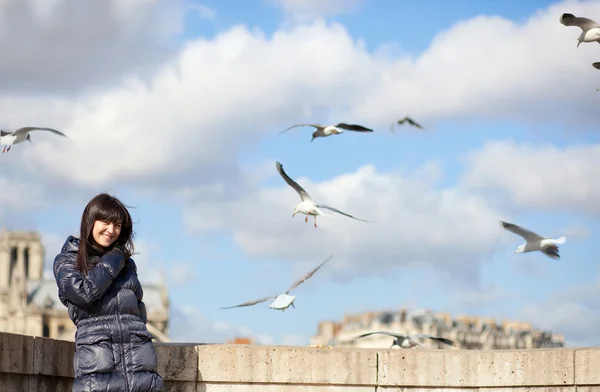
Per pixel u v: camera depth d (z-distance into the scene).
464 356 10.55
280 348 10.52
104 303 8.73
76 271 8.65
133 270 9.02
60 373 10.01
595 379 10.13
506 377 10.41
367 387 10.52
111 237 8.80
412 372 10.54
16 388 9.22
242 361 10.44
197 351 10.46
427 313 196.25
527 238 11.70
